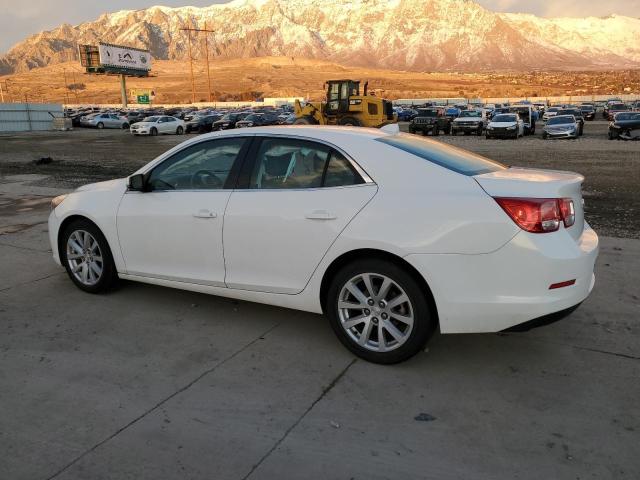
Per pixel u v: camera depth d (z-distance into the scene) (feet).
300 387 11.80
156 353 13.39
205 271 14.73
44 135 137.18
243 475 9.12
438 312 11.75
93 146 93.20
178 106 349.61
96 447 9.84
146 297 17.08
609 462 9.32
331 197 12.72
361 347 12.80
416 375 12.25
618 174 46.32
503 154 65.82
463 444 9.83
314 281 13.07
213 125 145.79
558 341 13.84
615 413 10.72
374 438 10.04
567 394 11.41
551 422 10.46
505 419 10.57
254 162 14.08
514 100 320.70
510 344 13.71
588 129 130.82
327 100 102.27
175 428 10.39
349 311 13.12
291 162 13.60
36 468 9.29
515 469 9.18
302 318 15.44
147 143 100.37
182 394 11.55
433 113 120.16
